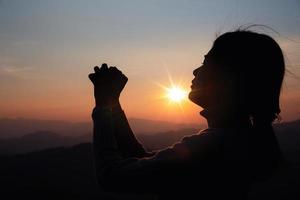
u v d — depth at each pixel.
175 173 1.19
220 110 1.34
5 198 25.62
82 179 34.12
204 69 1.40
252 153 1.29
